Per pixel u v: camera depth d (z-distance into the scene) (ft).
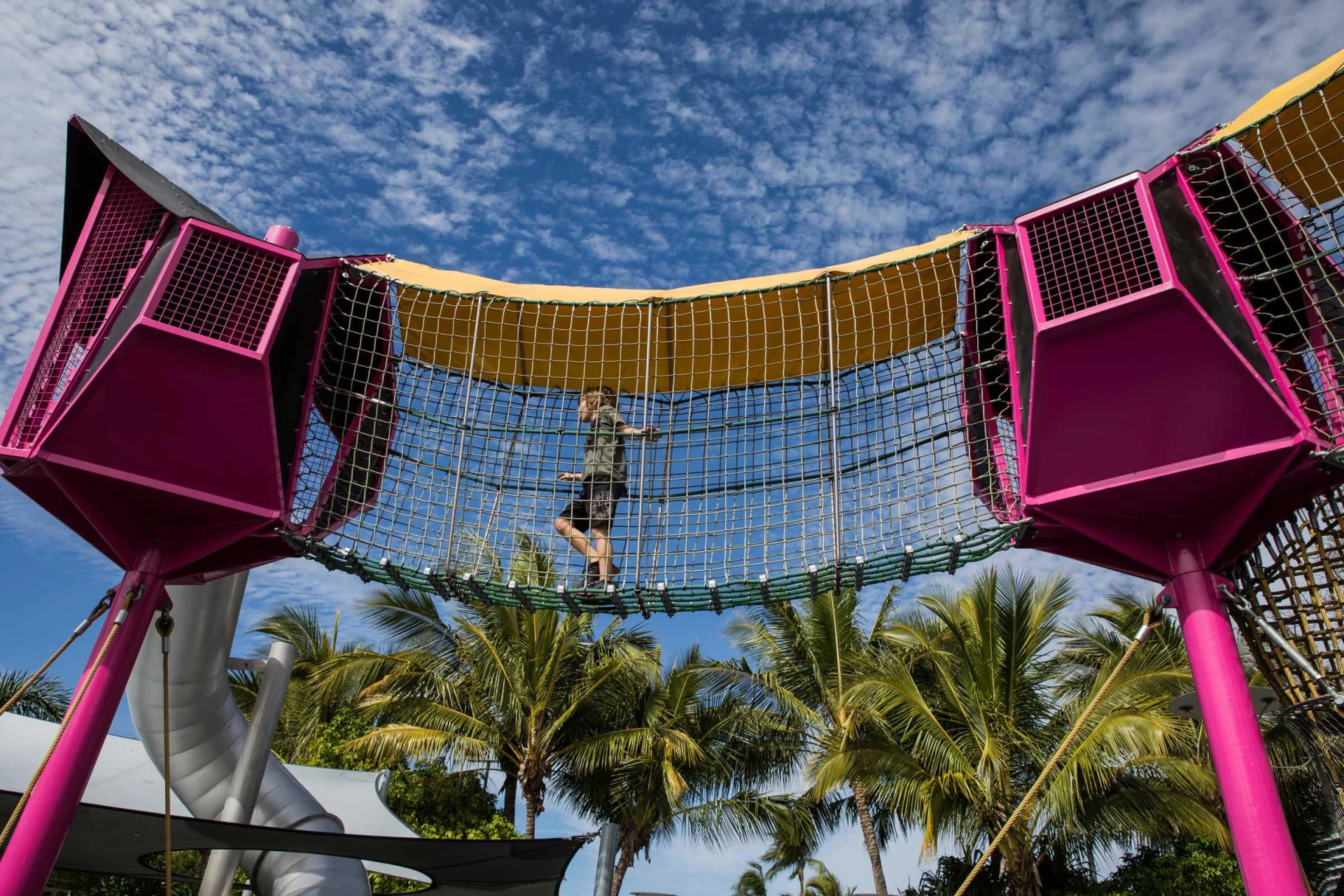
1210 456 20.39
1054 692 67.92
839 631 69.36
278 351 24.29
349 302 26.50
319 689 71.31
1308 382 20.94
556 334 26.61
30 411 22.79
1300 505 20.57
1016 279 23.34
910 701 57.62
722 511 23.97
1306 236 20.77
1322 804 60.13
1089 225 21.85
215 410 22.43
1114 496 21.48
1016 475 22.97
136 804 34.71
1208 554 21.21
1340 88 19.86
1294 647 20.65
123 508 23.18
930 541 22.15
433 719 66.13
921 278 25.02
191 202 24.88
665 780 65.36
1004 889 61.52
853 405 24.29
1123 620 70.69
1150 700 54.75
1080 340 20.38
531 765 66.44
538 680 67.77
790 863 87.15
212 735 30.14
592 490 24.70
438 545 24.22
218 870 28.17
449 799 65.00
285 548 24.13
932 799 54.44
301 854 31.17
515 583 23.50
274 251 24.02
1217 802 58.95
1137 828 55.01
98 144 24.39
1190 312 19.44
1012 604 61.93
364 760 64.18
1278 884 17.90
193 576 24.23
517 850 27.07
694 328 26.20
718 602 23.89
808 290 25.49
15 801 25.35
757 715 71.67
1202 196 21.27
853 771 56.59
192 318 22.84
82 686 21.56
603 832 23.75
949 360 24.16
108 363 21.57
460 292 25.72
